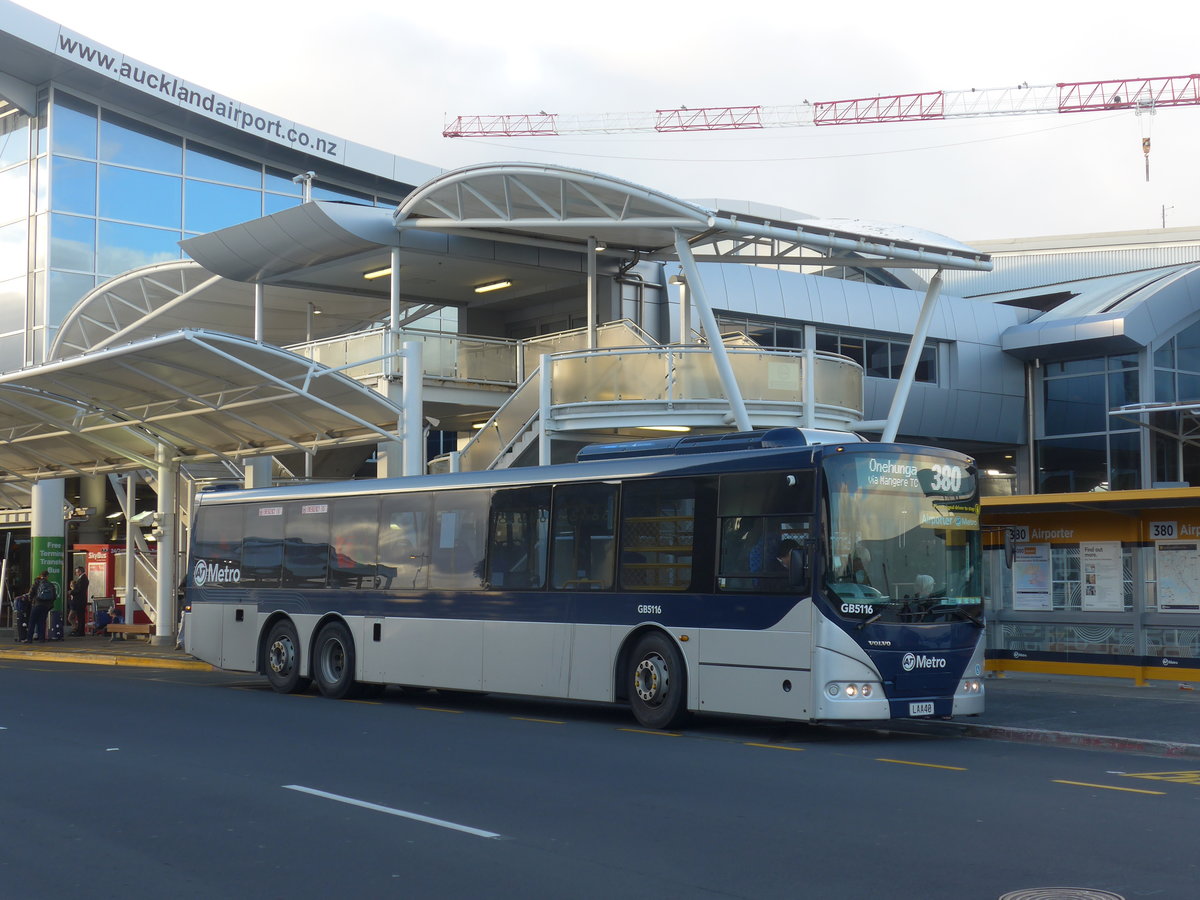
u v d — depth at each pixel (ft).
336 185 167.53
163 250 149.79
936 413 138.72
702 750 42.50
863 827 28.43
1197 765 39.73
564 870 24.32
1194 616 61.72
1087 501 62.49
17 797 32.71
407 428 85.66
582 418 85.61
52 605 113.70
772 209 167.32
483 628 56.13
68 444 105.40
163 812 30.53
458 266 104.63
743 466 48.01
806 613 44.98
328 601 63.77
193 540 72.43
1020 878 23.44
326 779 35.45
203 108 148.46
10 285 145.48
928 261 86.28
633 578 50.90
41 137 143.33
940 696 46.19
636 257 104.83
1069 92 310.04
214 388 83.25
